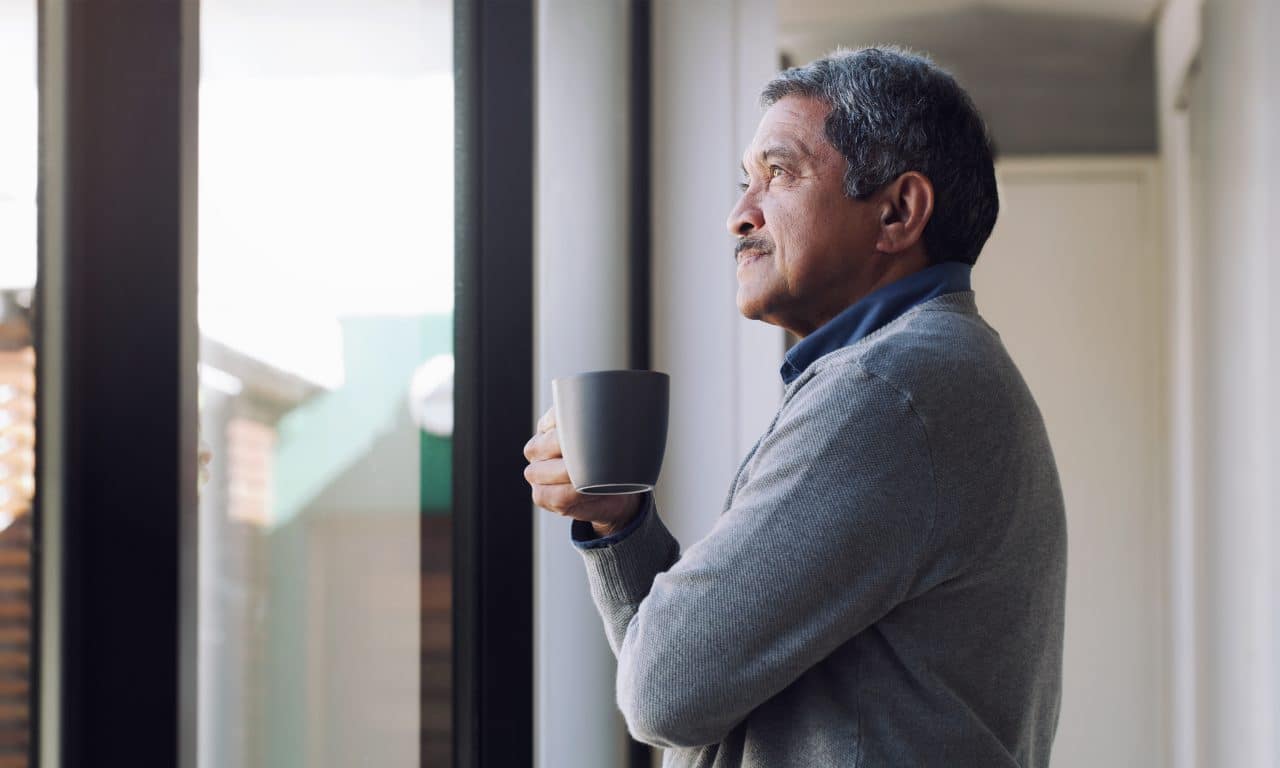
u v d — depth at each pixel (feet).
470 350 5.93
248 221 4.53
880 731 3.34
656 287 7.81
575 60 7.10
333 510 5.04
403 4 5.45
